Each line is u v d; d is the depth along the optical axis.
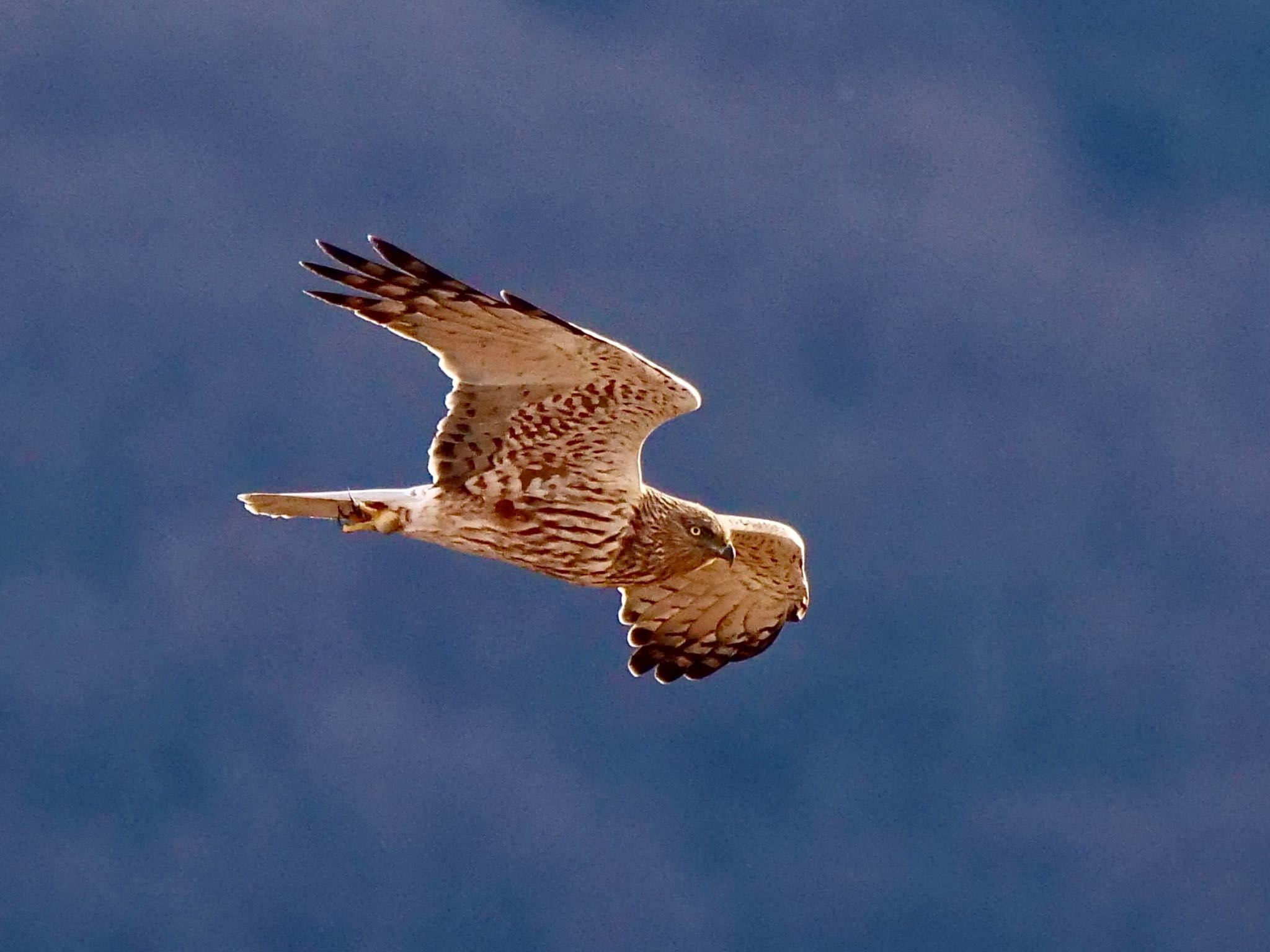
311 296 13.29
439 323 13.41
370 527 14.27
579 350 13.33
